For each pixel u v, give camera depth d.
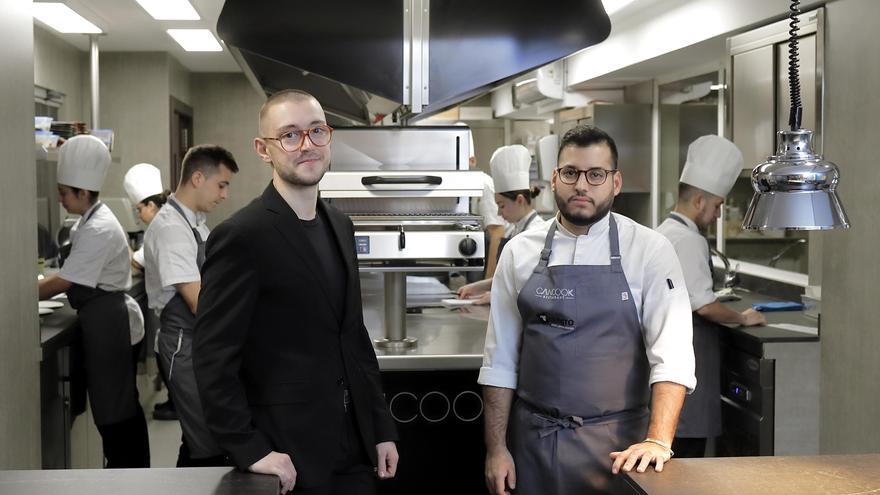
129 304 3.86
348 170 2.97
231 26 2.77
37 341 2.91
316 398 1.96
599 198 2.19
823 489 1.68
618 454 1.93
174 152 8.30
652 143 6.07
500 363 2.39
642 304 2.25
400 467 3.02
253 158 9.44
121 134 7.97
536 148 6.73
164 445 4.87
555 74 6.59
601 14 2.91
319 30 2.80
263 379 1.93
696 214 3.24
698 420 3.19
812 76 3.24
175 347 3.30
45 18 5.85
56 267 5.32
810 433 3.14
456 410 3.00
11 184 2.69
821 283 3.14
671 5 4.67
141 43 7.47
